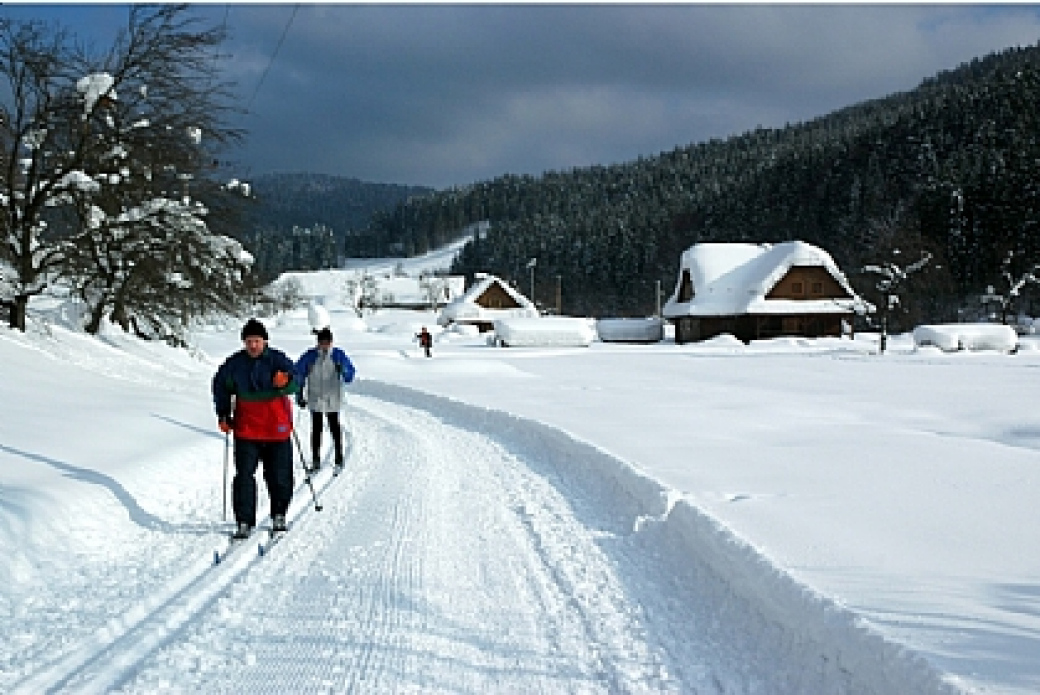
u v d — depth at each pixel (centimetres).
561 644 463
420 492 886
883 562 522
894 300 5591
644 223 12631
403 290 13488
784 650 430
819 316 6281
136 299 2033
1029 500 702
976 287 7419
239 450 694
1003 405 1700
